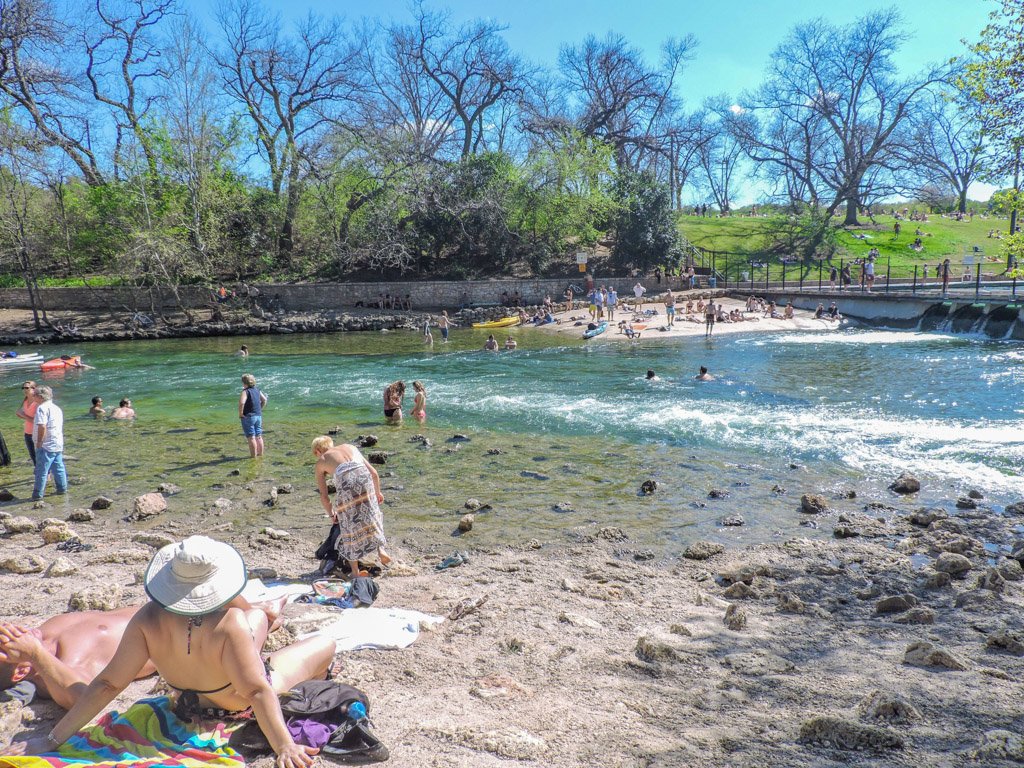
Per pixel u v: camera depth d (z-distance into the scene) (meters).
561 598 6.95
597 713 4.41
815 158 77.12
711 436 15.12
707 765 3.74
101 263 54.38
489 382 23.31
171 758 3.34
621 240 61.19
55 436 11.65
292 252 59.59
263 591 6.86
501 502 10.84
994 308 34.69
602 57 72.38
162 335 42.72
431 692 4.64
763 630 6.21
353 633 5.61
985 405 17.77
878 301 42.03
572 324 43.78
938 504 10.55
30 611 6.26
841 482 11.73
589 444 14.62
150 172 49.97
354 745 3.72
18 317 45.69
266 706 3.44
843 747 3.93
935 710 4.47
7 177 48.88
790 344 33.19
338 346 36.50
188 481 12.37
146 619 3.48
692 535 9.35
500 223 59.12
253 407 13.93
